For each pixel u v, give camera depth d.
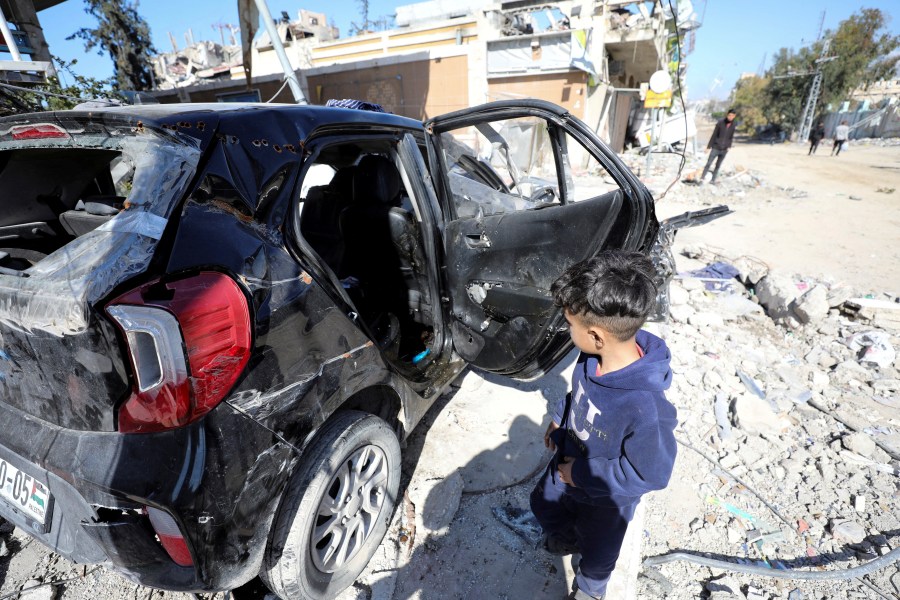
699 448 2.63
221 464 1.21
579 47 12.41
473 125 2.18
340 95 16.36
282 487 1.40
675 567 1.94
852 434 2.67
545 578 1.88
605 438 1.26
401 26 15.91
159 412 1.12
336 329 1.56
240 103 1.68
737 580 1.88
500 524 2.12
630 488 1.22
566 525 1.68
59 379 1.17
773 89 32.81
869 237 6.95
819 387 3.23
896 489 2.36
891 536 2.10
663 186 10.66
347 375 1.60
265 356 1.29
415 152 2.15
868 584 1.88
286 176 1.47
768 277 4.63
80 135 1.36
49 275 1.09
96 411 1.16
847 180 12.64
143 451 1.14
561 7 12.71
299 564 1.50
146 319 1.07
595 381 1.24
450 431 2.65
